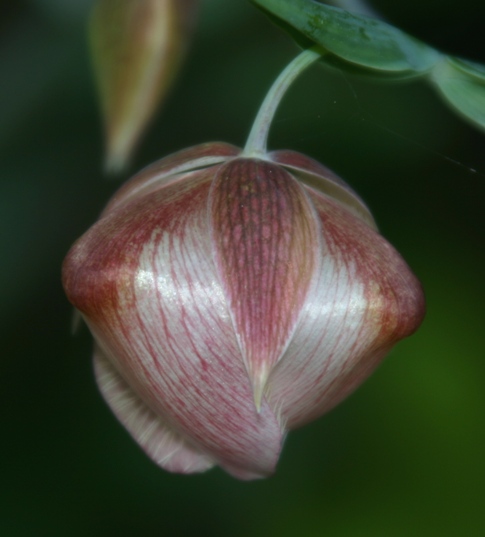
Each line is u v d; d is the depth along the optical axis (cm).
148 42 16
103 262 16
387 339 16
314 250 16
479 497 20
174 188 16
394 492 21
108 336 16
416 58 17
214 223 16
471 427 20
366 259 16
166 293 16
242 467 16
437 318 21
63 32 21
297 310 15
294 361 16
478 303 21
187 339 16
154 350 16
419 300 16
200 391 16
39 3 21
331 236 16
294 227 16
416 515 20
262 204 16
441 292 21
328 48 16
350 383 16
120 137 16
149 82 16
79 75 21
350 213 16
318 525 21
